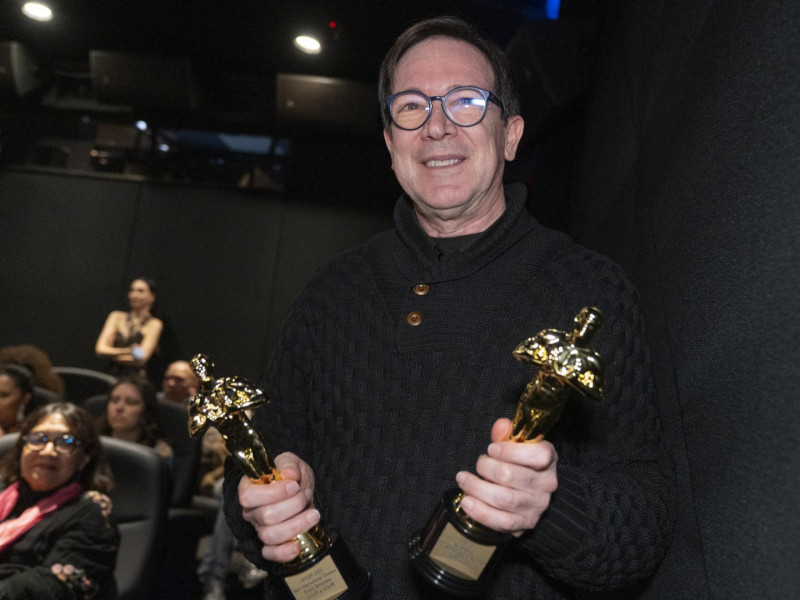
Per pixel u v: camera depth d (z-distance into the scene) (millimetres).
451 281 1037
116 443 2631
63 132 6316
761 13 903
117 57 5570
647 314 1394
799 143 750
